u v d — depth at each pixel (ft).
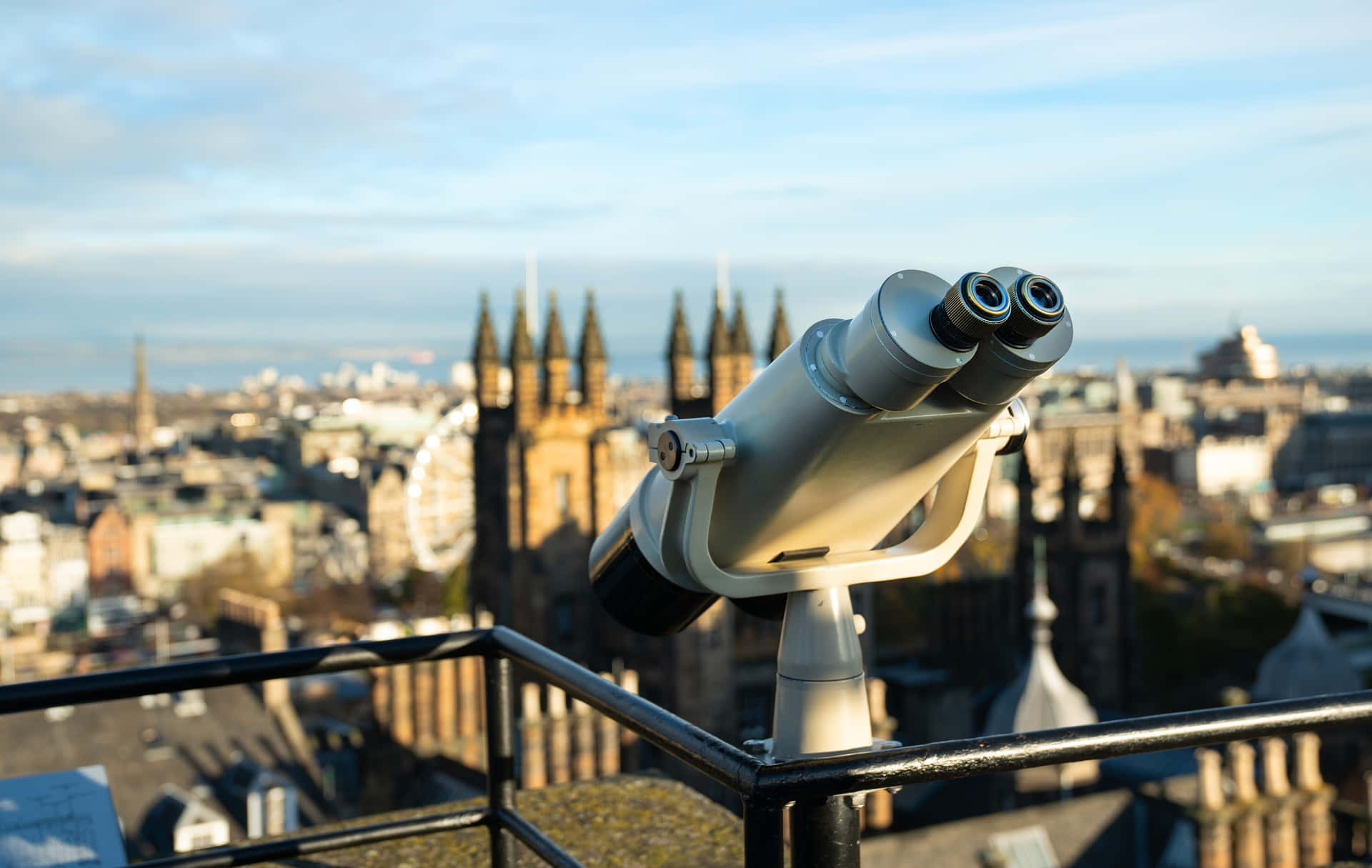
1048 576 197.77
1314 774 102.63
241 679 12.10
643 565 10.86
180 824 148.05
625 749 124.06
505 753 13.47
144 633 604.08
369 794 131.23
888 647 200.95
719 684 156.35
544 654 11.79
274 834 18.11
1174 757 118.52
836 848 8.59
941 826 104.63
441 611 446.60
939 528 10.77
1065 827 108.78
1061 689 138.21
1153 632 325.83
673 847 18.56
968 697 185.06
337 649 12.61
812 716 10.07
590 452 171.53
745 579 9.91
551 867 12.01
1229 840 100.17
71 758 156.56
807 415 9.27
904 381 8.71
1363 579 530.68
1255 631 336.90
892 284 8.81
